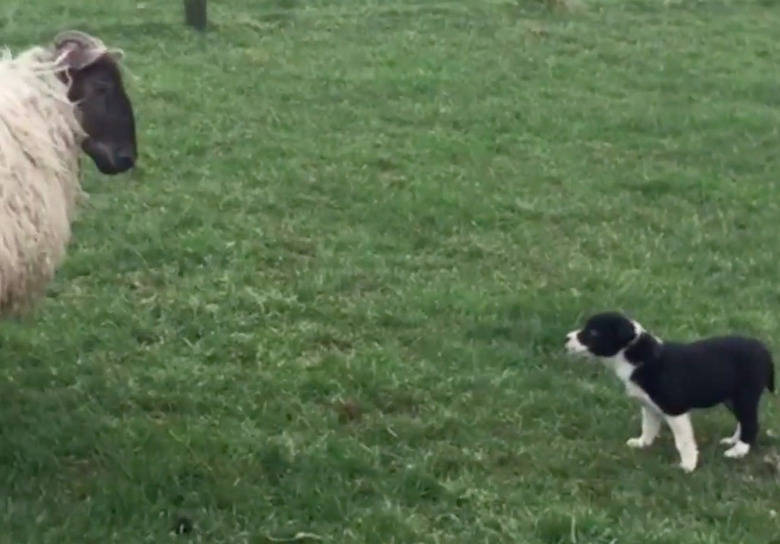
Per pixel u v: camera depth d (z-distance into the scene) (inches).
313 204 190.5
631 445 127.9
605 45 304.7
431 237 179.5
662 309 158.2
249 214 185.2
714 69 290.7
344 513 113.5
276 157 210.4
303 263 168.9
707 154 226.1
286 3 334.6
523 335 150.3
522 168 212.5
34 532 107.4
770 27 338.0
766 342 150.8
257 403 132.8
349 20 316.8
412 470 120.0
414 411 133.7
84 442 122.3
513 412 133.0
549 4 336.8
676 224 190.4
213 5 328.5
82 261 164.1
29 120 122.6
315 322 152.1
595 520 112.9
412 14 326.6
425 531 111.9
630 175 211.0
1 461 119.0
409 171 207.3
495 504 116.5
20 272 120.1
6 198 117.6
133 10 315.9
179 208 184.4
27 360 139.9
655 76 280.7
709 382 122.0
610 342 122.1
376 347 145.9
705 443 129.0
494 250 176.6
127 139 131.0
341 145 218.8
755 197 203.6
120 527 110.0
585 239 182.2
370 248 174.9
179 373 137.9
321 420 129.5
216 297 156.6
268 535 110.3
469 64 279.3
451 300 158.1
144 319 150.8
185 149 210.8
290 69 266.2
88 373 137.9
